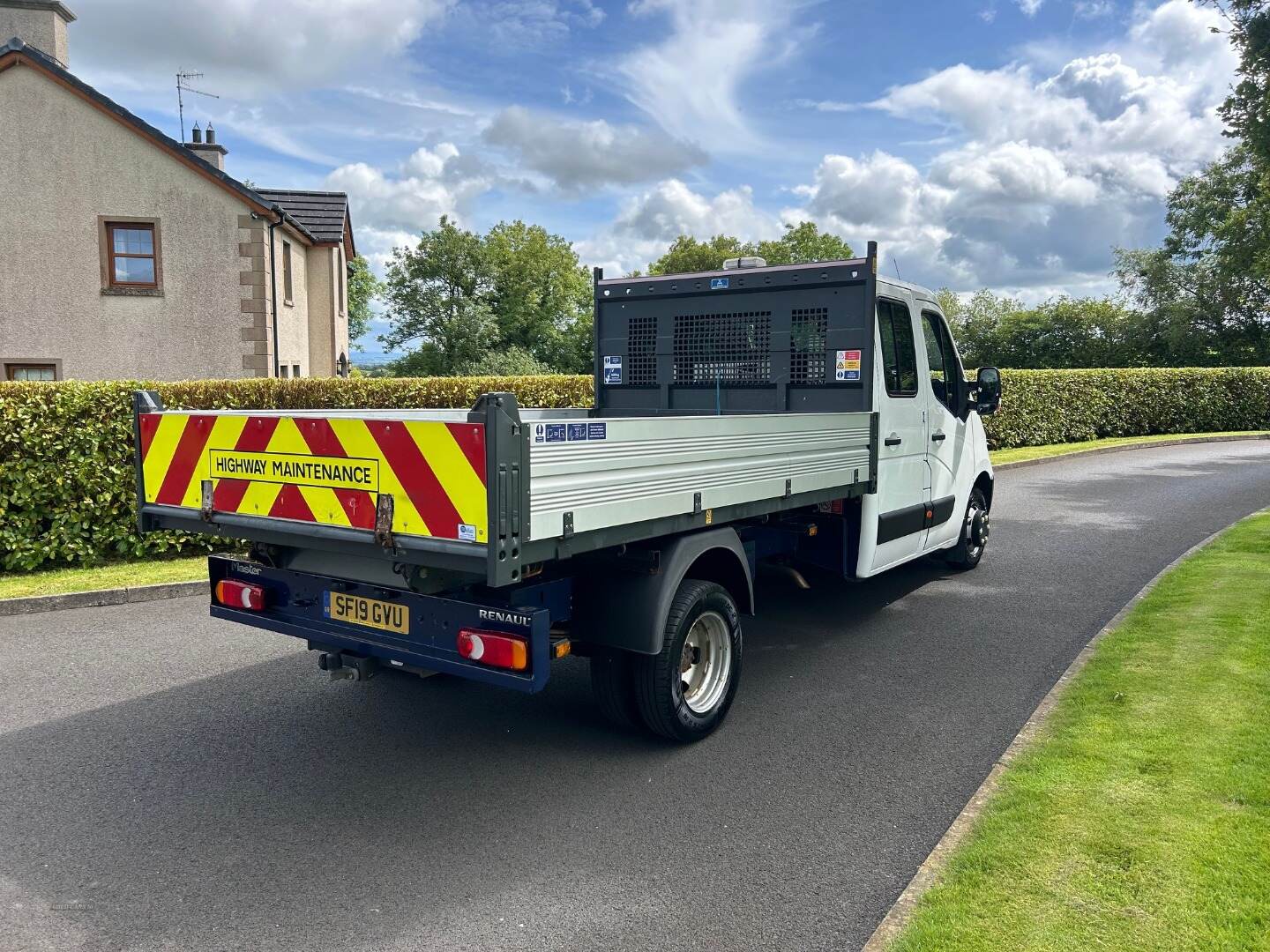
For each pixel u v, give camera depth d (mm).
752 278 6254
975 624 6746
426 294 59219
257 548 4660
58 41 20094
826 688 5379
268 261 20266
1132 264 45344
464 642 3693
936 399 7102
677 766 4301
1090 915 2793
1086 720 4410
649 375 6828
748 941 2908
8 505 8312
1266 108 9578
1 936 2943
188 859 3439
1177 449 21766
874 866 3381
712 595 4582
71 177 18938
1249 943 2617
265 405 9820
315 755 4445
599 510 3578
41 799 3947
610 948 2879
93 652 6105
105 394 8594
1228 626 5730
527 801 3932
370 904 3133
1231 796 3484
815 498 5168
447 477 3268
